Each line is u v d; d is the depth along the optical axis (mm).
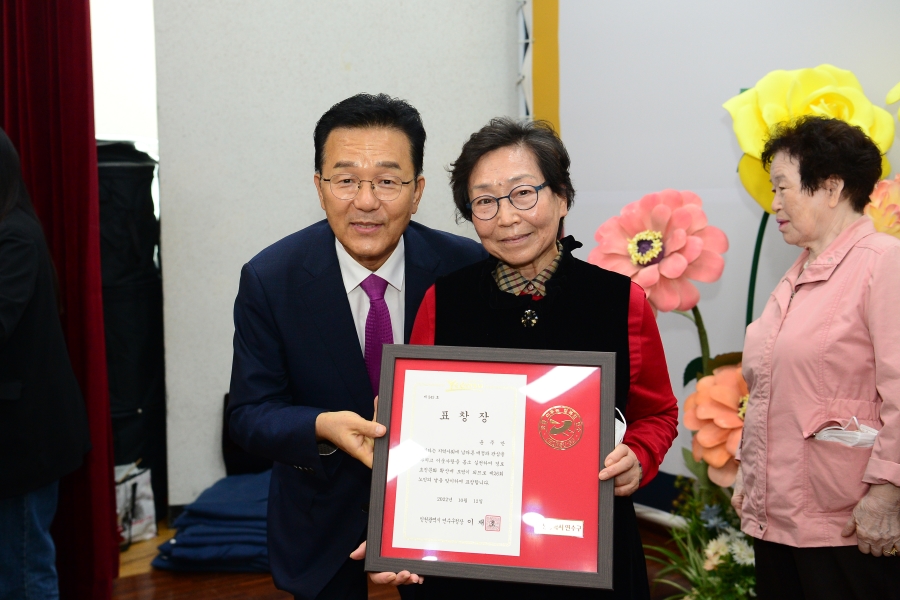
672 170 2871
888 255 1534
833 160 1627
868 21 2268
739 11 2604
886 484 1474
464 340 1311
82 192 2625
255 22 3303
